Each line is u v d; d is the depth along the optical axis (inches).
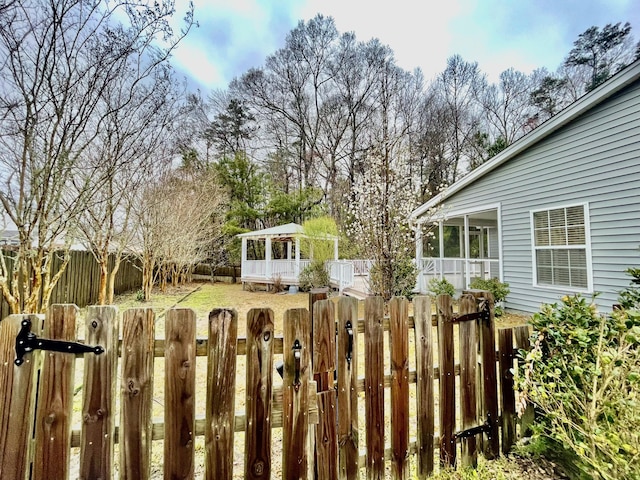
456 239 569.0
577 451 58.2
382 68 740.7
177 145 278.4
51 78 117.8
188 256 430.3
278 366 64.0
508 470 71.8
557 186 237.6
